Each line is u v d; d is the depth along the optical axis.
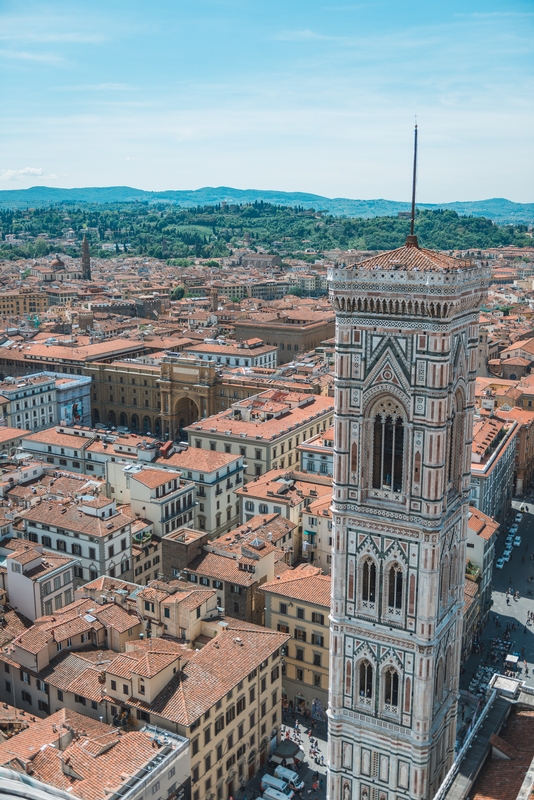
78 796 89.12
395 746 85.31
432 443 76.88
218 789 110.38
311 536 160.75
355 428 81.12
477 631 157.88
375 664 84.81
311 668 133.12
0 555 149.75
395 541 81.00
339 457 82.12
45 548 158.88
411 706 83.44
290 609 133.25
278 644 121.62
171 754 97.31
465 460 85.69
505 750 74.00
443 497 80.12
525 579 184.12
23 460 193.62
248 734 117.00
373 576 83.56
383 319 77.12
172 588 125.25
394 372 77.56
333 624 86.25
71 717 105.88
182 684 107.44
